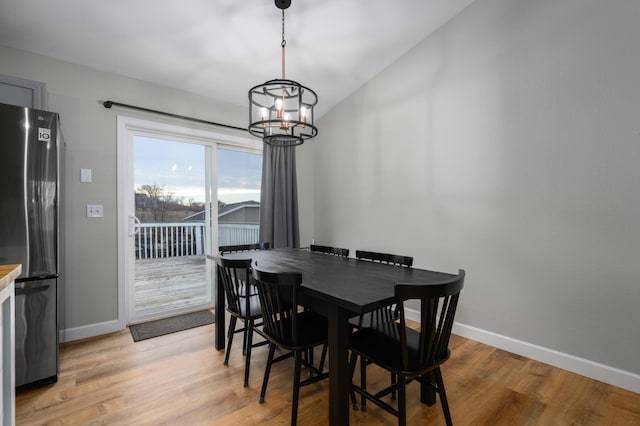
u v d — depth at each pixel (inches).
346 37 111.1
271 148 148.0
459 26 105.5
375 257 94.0
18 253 71.0
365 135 140.1
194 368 83.2
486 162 98.6
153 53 104.7
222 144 143.6
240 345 98.7
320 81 136.2
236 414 64.3
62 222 94.3
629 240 73.2
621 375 73.7
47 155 75.0
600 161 77.0
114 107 110.0
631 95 72.7
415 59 119.3
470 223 102.7
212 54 109.8
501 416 63.8
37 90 81.5
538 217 87.5
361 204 142.2
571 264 81.7
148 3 85.9
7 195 69.9
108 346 96.9
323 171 164.2
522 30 90.5
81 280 103.0
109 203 108.3
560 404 67.7
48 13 84.1
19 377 71.4
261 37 105.3
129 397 70.2
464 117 104.2
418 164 118.5
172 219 128.5
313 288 58.7
